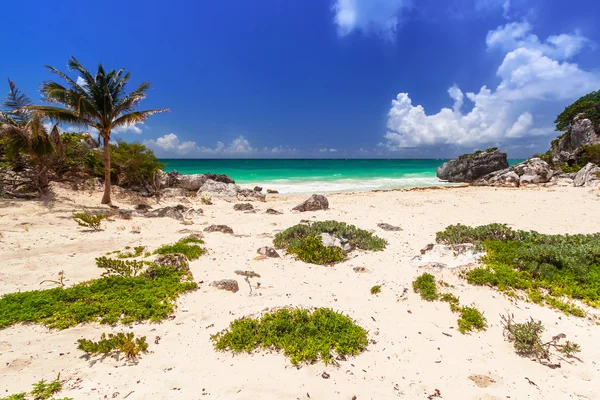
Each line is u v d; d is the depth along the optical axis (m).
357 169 72.75
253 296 7.18
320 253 9.98
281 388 4.28
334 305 6.85
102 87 18.00
